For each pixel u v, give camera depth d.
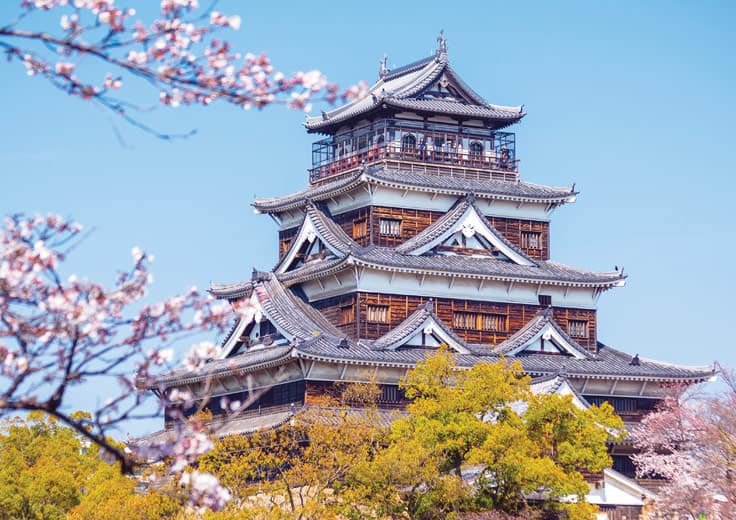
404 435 64.62
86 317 19.56
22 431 81.69
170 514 59.25
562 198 94.38
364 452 62.25
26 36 16.98
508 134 97.12
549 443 65.62
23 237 20.42
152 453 21.91
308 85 19.34
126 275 20.75
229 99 18.72
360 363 79.12
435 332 83.75
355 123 96.81
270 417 76.81
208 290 95.81
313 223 89.56
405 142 93.81
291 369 79.62
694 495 69.12
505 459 60.62
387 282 85.69
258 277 89.81
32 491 77.31
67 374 19.42
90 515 65.88
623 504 76.75
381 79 104.50
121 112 16.88
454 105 94.75
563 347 88.88
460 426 62.00
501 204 93.62
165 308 20.81
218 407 85.38
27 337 19.41
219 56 18.91
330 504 61.34
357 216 90.19
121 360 19.94
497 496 62.94
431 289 87.19
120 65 17.62
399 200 89.62
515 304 90.19
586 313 93.19
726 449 69.44
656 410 89.06
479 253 89.75
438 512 61.78
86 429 19.48
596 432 64.62
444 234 88.00
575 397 77.56
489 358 85.00
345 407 73.81
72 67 17.28
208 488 22.77
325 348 78.94
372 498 61.47
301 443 71.56
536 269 91.31
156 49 18.44
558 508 63.94
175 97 18.72
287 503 63.88
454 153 94.88
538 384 79.25
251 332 86.81
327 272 85.81
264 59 19.22
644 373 88.12
